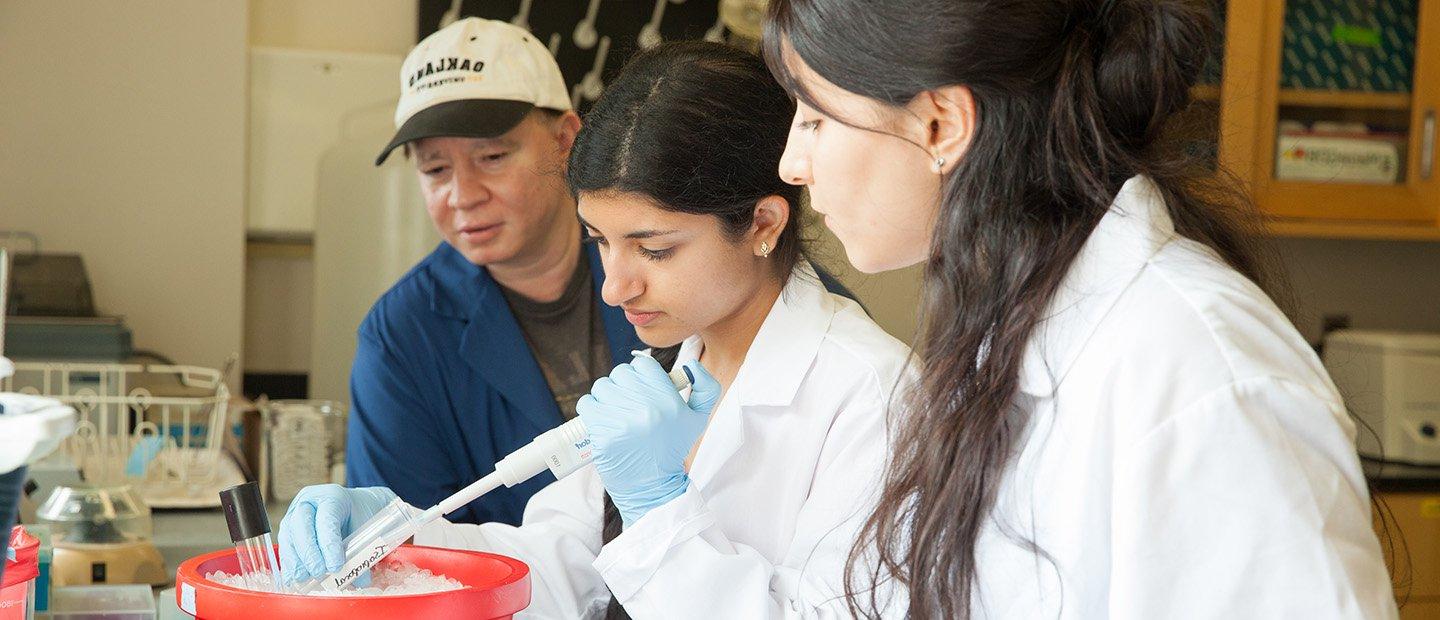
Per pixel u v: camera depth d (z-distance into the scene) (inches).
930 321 39.3
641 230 48.7
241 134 136.2
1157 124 37.8
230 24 135.2
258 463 102.1
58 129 131.6
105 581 64.4
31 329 105.3
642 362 47.2
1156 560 33.4
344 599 37.1
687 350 58.3
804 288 54.7
